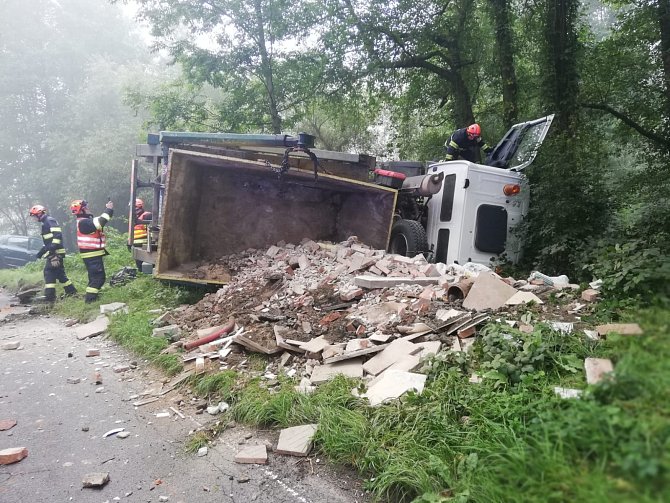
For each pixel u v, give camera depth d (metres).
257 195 8.06
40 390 4.36
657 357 1.58
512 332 3.42
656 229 5.80
